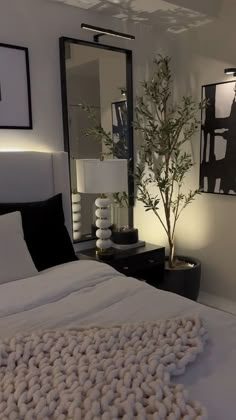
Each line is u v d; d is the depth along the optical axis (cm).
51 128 262
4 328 138
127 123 305
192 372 110
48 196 257
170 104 329
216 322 142
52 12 253
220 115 294
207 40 297
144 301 163
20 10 239
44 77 254
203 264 328
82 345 116
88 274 190
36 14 246
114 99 294
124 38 292
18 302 159
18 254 190
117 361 107
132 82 304
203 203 320
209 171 309
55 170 257
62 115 266
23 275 186
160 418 87
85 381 99
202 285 332
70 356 111
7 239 190
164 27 307
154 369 104
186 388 103
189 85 315
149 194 325
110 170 261
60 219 232
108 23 284
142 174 314
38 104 254
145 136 306
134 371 103
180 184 327
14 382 99
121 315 148
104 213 274
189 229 335
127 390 96
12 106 241
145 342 118
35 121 254
